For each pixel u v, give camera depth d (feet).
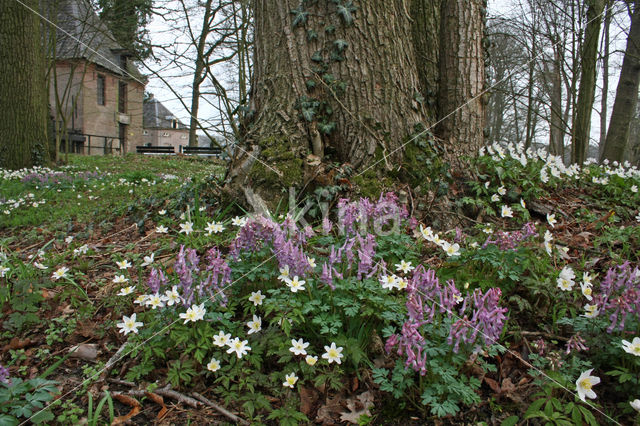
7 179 28.96
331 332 7.14
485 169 14.64
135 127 112.78
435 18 16.49
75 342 8.97
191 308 7.59
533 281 8.38
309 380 7.32
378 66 13.98
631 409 6.29
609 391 6.86
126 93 106.73
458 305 8.39
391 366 7.43
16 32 33.96
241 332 7.75
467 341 6.52
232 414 6.74
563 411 6.29
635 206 14.87
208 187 15.87
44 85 36.68
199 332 7.34
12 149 34.86
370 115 13.98
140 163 49.67
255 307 8.16
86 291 11.03
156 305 7.55
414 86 14.75
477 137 15.78
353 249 8.63
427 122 14.93
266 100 14.89
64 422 6.76
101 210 20.07
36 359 8.49
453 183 14.11
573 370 6.77
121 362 8.05
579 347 7.05
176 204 16.16
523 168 14.83
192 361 7.41
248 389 7.18
